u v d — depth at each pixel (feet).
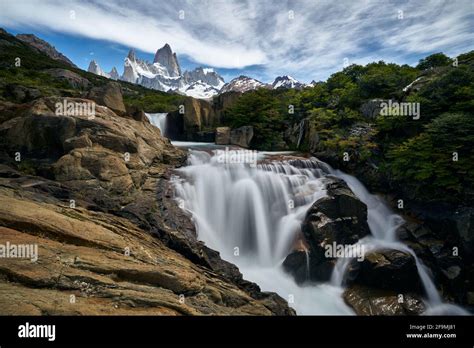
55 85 128.16
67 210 35.83
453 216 64.03
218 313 28.78
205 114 121.49
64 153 50.26
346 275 55.26
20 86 83.05
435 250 62.49
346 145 85.30
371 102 97.66
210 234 58.23
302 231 59.57
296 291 52.39
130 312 23.38
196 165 69.82
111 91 69.92
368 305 49.96
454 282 58.75
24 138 52.31
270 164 74.59
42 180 42.70
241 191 65.05
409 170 70.03
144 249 33.86
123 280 27.25
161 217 46.42
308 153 96.89
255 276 54.70
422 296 56.29
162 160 65.67
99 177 47.01
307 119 106.52
